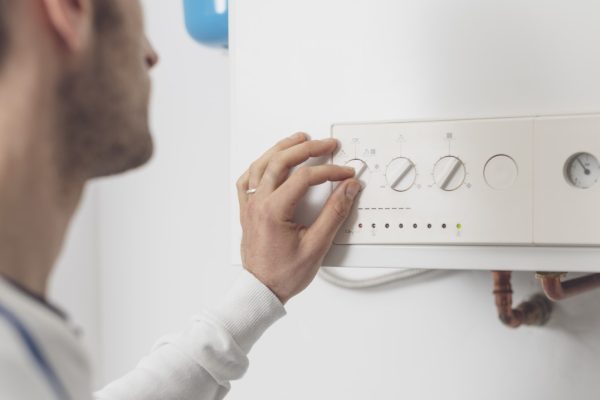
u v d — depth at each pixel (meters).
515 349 1.10
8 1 0.50
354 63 0.89
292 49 0.92
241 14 0.95
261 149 0.94
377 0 0.89
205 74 1.35
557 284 0.95
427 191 0.84
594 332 1.05
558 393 1.07
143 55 0.63
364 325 1.21
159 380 0.90
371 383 1.20
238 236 0.97
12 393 0.44
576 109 0.81
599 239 0.78
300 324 1.26
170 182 1.40
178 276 1.39
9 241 0.52
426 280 1.16
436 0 0.86
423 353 1.16
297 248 0.88
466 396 1.13
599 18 0.80
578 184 0.80
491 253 0.83
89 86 0.55
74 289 1.44
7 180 0.51
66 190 0.58
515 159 0.81
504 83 0.83
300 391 1.26
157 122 1.41
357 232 0.87
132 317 1.45
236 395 1.32
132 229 1.44
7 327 0.46
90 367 0.54
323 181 0.86
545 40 0.82
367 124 0.87
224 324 0.91
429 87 0.86
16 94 0.51
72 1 0.53
